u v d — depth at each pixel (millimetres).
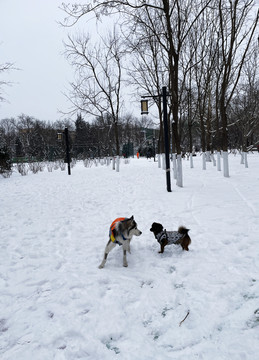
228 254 4930
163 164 20312
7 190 13961
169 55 11336
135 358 2707
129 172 20234
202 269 4465
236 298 3574
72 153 42594
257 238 5520
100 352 2834
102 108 19781
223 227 6387
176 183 12547
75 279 4406
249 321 3107
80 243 6102
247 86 19031
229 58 12266
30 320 3375
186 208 8398
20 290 4129
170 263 4828
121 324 3250
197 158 31703
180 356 2697
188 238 5258
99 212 8750
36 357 2777
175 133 11930
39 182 16797
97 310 3537
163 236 5211
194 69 17969
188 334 3012
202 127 19000
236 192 10008
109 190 12688
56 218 8188
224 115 13352
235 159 25141
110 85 20719
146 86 18422
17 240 6367
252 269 4281
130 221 4898
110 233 4895
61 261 5164
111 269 4750
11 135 70312
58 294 3961
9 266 4988
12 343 2996
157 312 3453
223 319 3191
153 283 4188
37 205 10031
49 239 6430
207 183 12562
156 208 8703
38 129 66312
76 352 2828
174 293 3822
